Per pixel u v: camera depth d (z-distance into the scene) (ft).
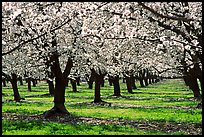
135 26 64.85
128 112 95.91
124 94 180.24
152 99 144.87
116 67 107.86
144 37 67.72
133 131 63.93
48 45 76.59
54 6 61.87
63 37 77.71
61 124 71.00
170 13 59.11
